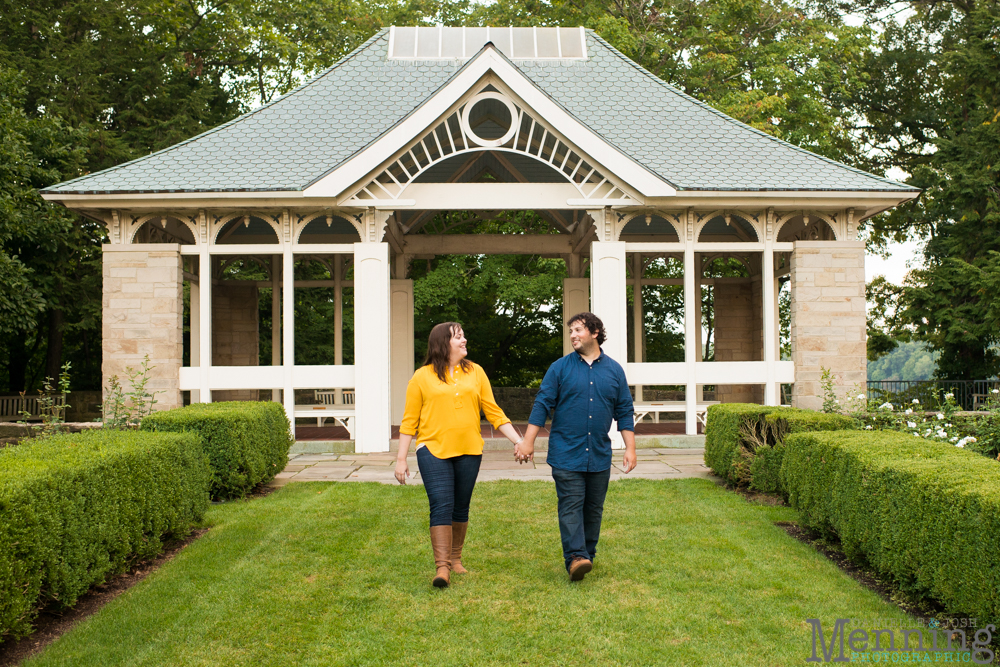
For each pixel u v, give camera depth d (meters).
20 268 14.52
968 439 6.78
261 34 22.89
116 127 20.89
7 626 3.39
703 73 22.11
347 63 13.09
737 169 11.11
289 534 5.62
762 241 11.09
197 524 5.97
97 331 21.31
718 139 11.88
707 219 11.09
